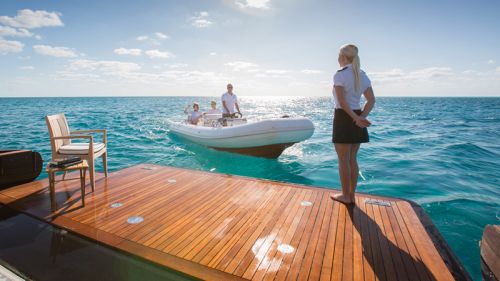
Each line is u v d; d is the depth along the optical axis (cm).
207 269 159
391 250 181
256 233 203
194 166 528
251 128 544
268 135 529
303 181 436
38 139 803
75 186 309
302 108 3744
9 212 240
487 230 153
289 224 217
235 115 681
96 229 207
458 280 151
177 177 346
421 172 478
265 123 531
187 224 217
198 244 187
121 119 1473
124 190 296
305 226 214
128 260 171
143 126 1148
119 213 237
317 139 822
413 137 890
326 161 560
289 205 256
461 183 423
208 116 744
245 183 322
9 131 966
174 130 823
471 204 343
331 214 236
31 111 2272
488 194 377
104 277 154
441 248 183
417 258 172
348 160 249
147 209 246
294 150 668
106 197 275
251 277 153
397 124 1377
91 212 239
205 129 645
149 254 174
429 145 736
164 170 378
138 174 358
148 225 215
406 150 666
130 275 156
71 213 237
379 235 200
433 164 530
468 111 2867
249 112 2705
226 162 560
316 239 194
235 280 150
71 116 1673
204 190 297
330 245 187
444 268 162
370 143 765
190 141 739
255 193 288
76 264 167
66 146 300
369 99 230
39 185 311
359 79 221
